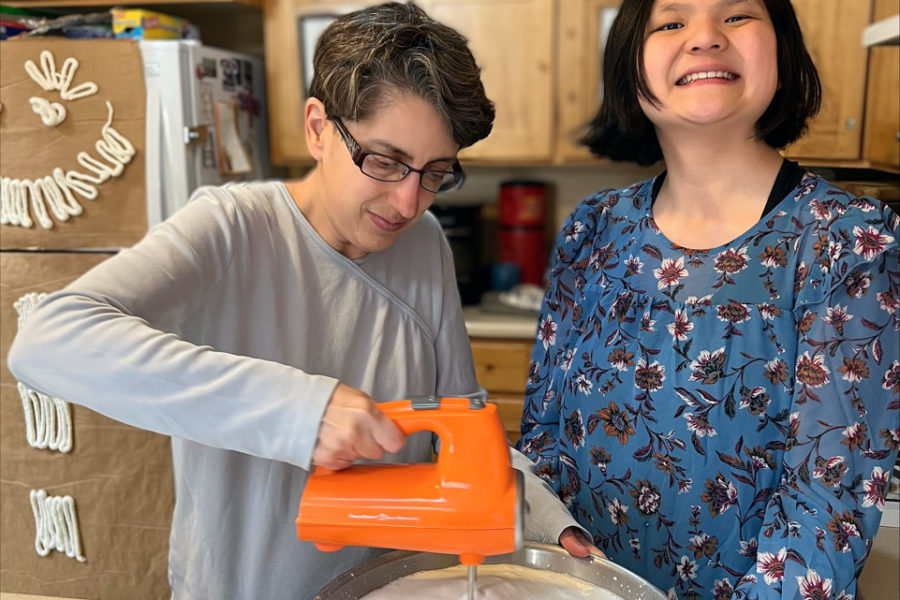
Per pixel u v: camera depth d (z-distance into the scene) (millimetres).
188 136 1929
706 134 857
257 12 2729
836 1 1187
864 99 1142
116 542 1907
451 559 877
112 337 688
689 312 875
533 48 2408
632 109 950
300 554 898
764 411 840
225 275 839
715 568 876
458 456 675
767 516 802
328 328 904
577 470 959
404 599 811
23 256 1882
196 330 848
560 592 823
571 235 1033
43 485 1911
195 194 894
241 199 868
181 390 677
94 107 1853
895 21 1011
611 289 949
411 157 779
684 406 869
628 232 966
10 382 1882
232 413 674
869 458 770
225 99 2189
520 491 679
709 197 895
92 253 1880
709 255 881
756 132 880
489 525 663
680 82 846
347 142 791
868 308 789
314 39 2473
